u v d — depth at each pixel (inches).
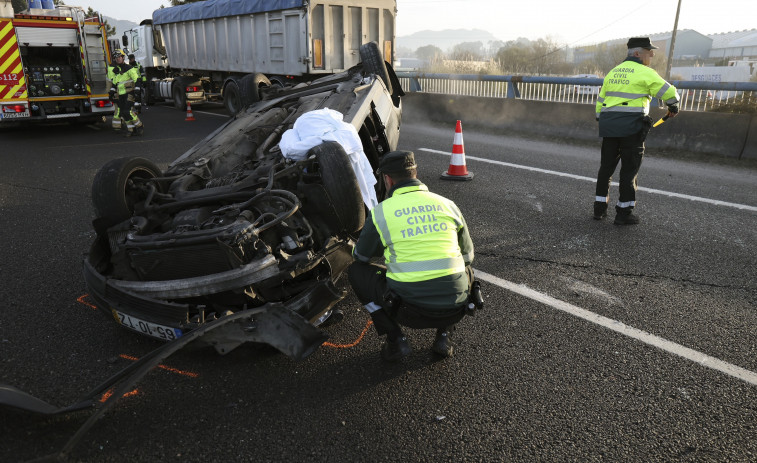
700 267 178.1
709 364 126.6
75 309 156.5
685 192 264.7
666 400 114.7
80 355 133.5
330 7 476.1
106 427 108.4
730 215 229.1
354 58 503.8
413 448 102.3
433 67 625.6
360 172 166.4
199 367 128.5
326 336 120.4
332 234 154.2
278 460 99.8
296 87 263.6
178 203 149.9
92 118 484.1
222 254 125.1
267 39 515.5
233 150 192.7
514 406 113.4
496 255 190.1
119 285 128.3
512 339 138.3
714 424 107.3
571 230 213.6
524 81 446.0
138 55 755.4
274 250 134.4
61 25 438.9
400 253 115.3
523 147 386.0
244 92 259.1
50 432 106.5
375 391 119.1
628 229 214.1
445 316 117.3
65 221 231.5
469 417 110.3
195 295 123.6
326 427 108.2
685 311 150.6
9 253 197.0
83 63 453.1
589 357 130.1
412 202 117.6
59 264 187.6
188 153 194.7
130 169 157.2
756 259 183.8
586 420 108.9
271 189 147.5
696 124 358.3
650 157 353.1
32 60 448.8
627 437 104.1
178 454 101.4
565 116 422.6
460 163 288.5
